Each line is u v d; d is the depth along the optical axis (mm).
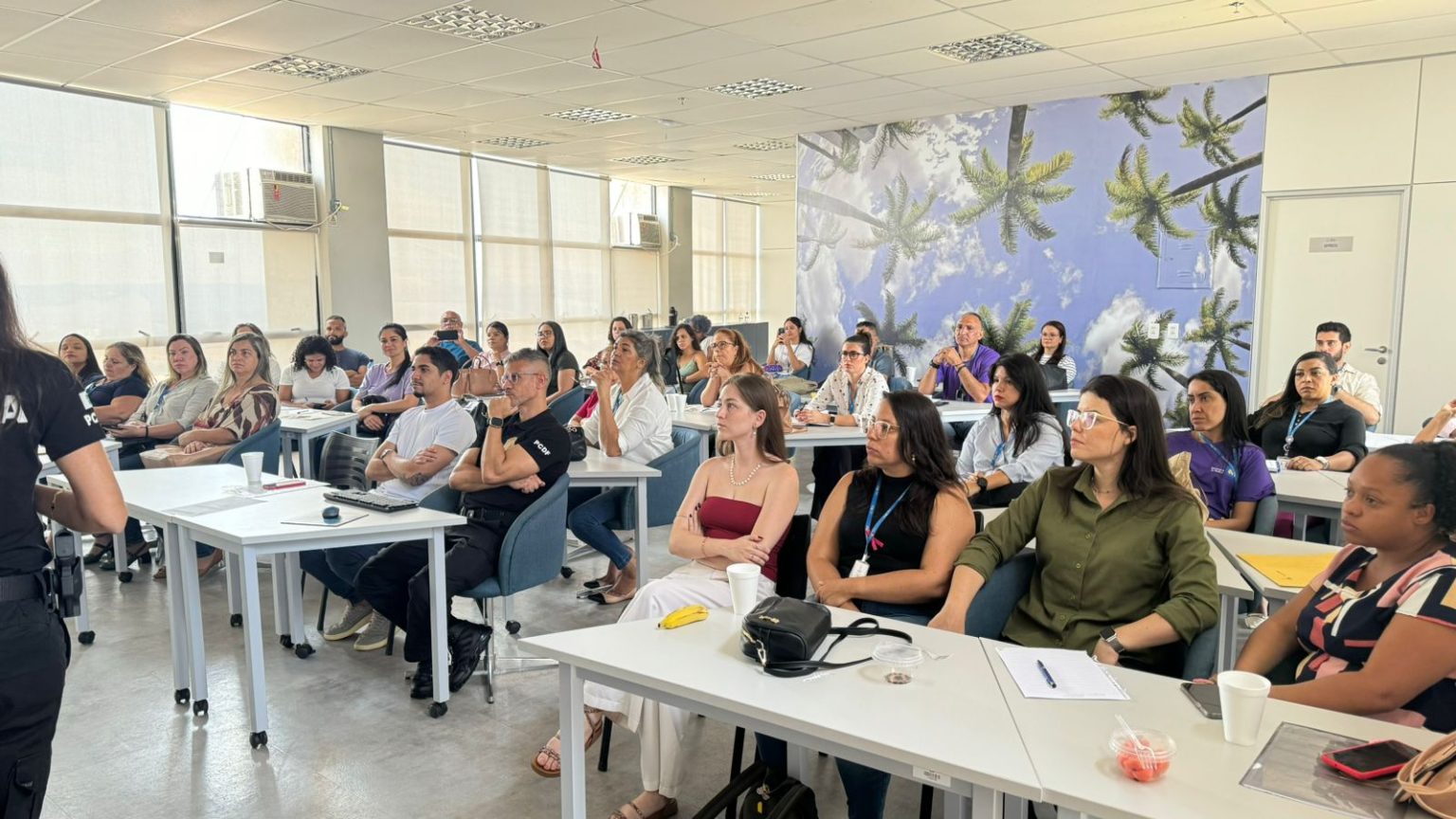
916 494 2578
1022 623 2455
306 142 8891
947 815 2096
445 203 10289
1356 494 1799
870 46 6090
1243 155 7102
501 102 7801
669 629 2062
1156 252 7559
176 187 7801
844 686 1742
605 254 12742
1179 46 6137
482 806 2559
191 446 4715
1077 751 1489
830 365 9586
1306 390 4219
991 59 6453
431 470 3814
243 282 8367
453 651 3268
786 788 2090
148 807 2547
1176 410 7574
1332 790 1366
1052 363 7461
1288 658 2035
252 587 2807
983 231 8438
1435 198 6371
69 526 1723
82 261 7188
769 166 11812
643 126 8977
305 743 2920
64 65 6336
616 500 4223
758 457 2844
